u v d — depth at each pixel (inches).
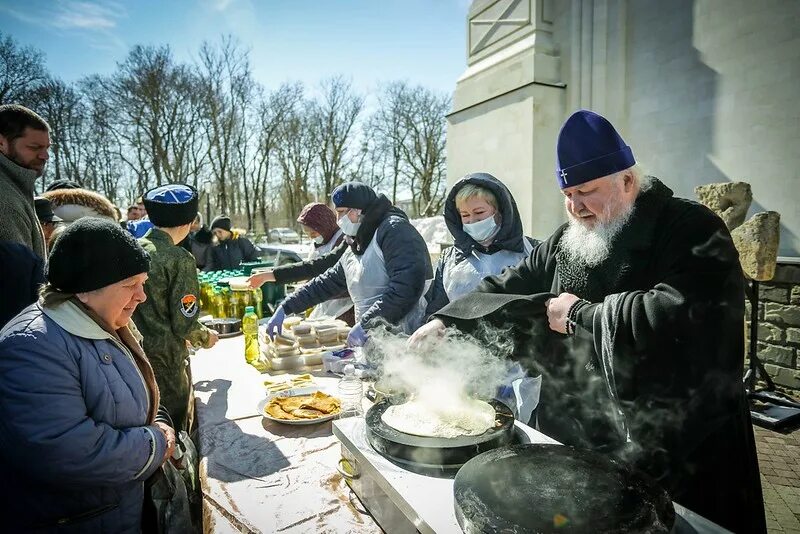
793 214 164.2
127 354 48.3
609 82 229.0
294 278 115.1
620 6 222.5
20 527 42.9
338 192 92.0
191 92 1029.2
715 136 187.6
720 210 154.9
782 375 154.3
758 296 157.9
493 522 29.4
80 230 43.4
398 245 87.5
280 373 86.5
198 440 64.6
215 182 1110.4
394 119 1170.0
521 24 255.6
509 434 44.2
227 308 129.0
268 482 49.9
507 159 258.8
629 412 45.6
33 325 41.3
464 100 290.4
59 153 983.0
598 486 33.3
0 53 861.8
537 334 57.1
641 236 47.2
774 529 93.1
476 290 63.6
